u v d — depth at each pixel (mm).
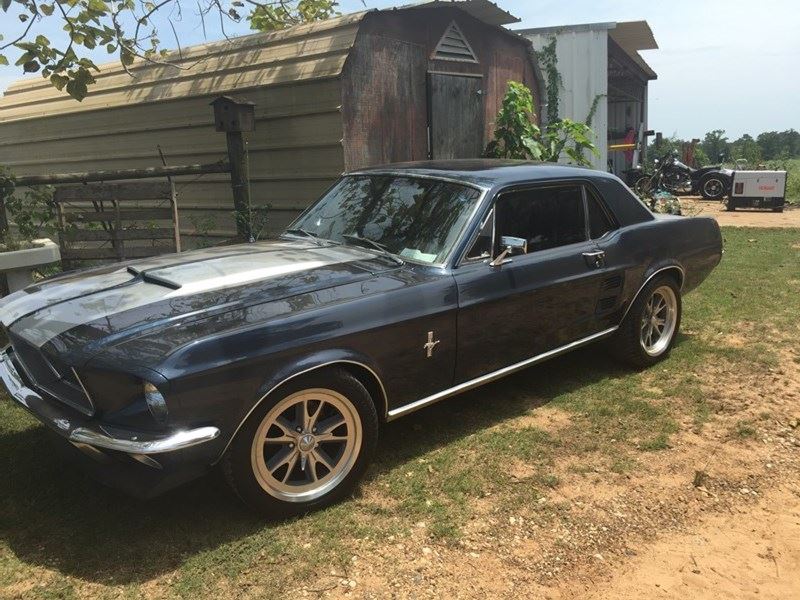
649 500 3271
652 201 14422
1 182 6453
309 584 2627
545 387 4668
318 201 4656
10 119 10281
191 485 3311
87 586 2586
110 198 6777
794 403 4402
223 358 2689
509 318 3852
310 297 3119
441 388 3621
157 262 3758
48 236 7531
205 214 8414
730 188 15742
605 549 2895
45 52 5363
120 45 5996
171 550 2805
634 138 20766
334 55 6992
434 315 3426
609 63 17391
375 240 3961
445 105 8602
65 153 9781
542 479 3418
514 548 2881
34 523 2982
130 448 2533
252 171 7824
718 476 3506
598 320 4531
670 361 5137
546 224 4191
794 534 3027
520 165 4387
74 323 2967
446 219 3812
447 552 2842
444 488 3324
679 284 5184
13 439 3805
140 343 2689
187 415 2619
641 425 4070
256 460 2871
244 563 2729
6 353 3510
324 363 2984
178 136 8430
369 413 3201
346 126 7012
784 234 11477
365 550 2838
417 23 8023
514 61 10344
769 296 7039
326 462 3137
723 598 2609
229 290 3176
